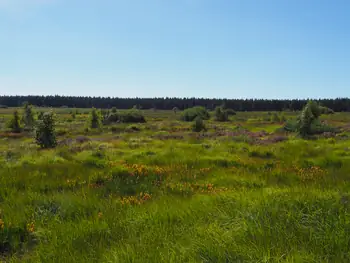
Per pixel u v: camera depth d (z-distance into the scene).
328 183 10.13
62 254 4.97
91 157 15.84
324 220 5.15
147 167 13.40
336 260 3.92
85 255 4.84
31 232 6.23
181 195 9.25
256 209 5.70
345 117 72.94
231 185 10.48
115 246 5.01
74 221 6.77
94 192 9.60
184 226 5.64
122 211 7.15
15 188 9.74
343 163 14.25
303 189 7.65
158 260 4.21
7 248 5.77
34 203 8.07
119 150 18.89
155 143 23.91
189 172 12.66
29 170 12.62
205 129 42.78
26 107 48.62
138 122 63.59
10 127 43.19
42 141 22.88
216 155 16.75
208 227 5.28
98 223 6.35
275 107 156.25
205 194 8.82
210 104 171.62
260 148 19.16
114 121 63.72
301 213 5.34
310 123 31.08
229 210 5.95
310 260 3.90
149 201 8.40
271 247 4.23
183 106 172.75
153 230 5.55
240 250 4.19
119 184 10.73
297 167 13.68
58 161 14.90
